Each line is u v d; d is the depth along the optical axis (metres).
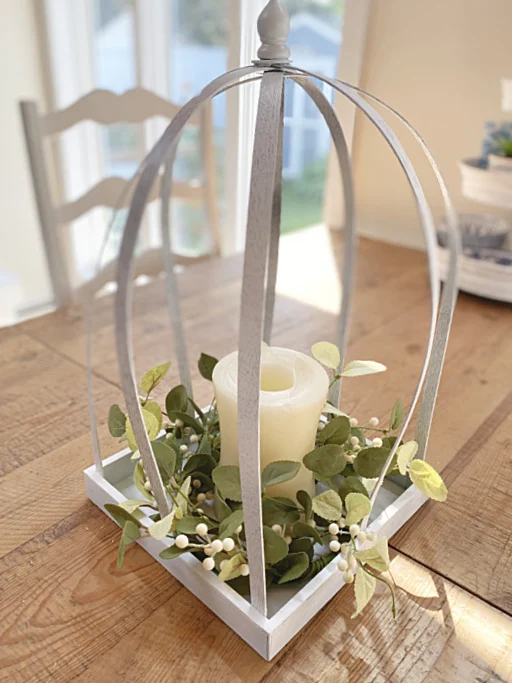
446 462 0.58
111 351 0.76
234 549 0.40
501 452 0.60
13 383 0.68
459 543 0.48
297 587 0.41
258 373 0.31
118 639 0.39
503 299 0.95
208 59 1.52
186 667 0.37
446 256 0.99
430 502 0.52
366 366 0.47
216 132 1.42
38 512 0.49
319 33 1.22
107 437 0.59
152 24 1.59
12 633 0.39
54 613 0.40
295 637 0.39
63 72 1.71
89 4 1.68
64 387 0.68
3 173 1.69
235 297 0.95
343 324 0.64
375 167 1.14
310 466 0.43
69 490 0.52
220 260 1.10
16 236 1.79
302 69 0.37
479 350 0.82
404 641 0.39
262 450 0.44
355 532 0.40
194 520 0.40
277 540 0.37
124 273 0.32
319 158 1.33
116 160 1.80
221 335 0.82
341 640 0.39
